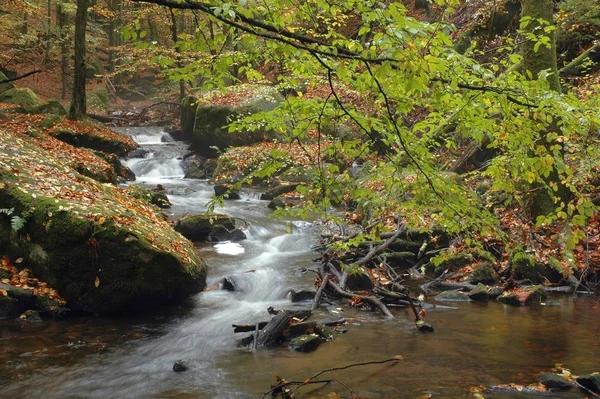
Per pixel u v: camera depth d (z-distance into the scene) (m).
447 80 3.33
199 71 3.63
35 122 17.86
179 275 7.52
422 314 7.12
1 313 6.87
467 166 12.52
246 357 5.69
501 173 4.15
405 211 5.06
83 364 5.54
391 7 2.78
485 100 3.46
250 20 3.00
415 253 9.67
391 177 4.31
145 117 30.03
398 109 3.59
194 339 6.30
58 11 30.36
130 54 26.39
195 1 2.93
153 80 39.59
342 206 13.79
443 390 4.72
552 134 3.78
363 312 7.30
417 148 3.87
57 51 33.41
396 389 4.76
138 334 6.51
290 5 3.21
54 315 7.02
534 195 9.45
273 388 4.74
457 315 7.11
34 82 32.03
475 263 8.88
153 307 7.45
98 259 7.18
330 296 7.95
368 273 8.42
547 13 9.02
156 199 13.43
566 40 15.78
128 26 3.29
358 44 3.16
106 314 7.23
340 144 4.31
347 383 4.91
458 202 4.18
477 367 5.26
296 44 3.07
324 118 3.95
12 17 30.47
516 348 5.80
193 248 8.69
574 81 14.23
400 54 2.77
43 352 5.87
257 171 4.33
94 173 13.48
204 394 4.80
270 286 8.36
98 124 20.94
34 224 7.37
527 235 9.12
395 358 5.51
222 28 3.67
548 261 8.49
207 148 20.28
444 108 3.57
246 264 9.56
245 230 11.77
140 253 7.22
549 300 7.75
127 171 17.56
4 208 7.60
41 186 8.16
